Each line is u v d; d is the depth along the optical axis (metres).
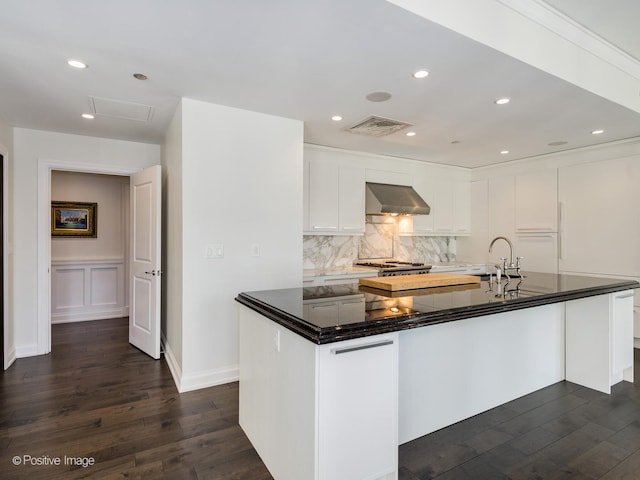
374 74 2.33
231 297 3.04
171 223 3.34
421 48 2.00
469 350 2.40
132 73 2.34
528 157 4.78
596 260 4.12
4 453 2.03
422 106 2.90
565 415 2.45
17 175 3.55
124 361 3.50
